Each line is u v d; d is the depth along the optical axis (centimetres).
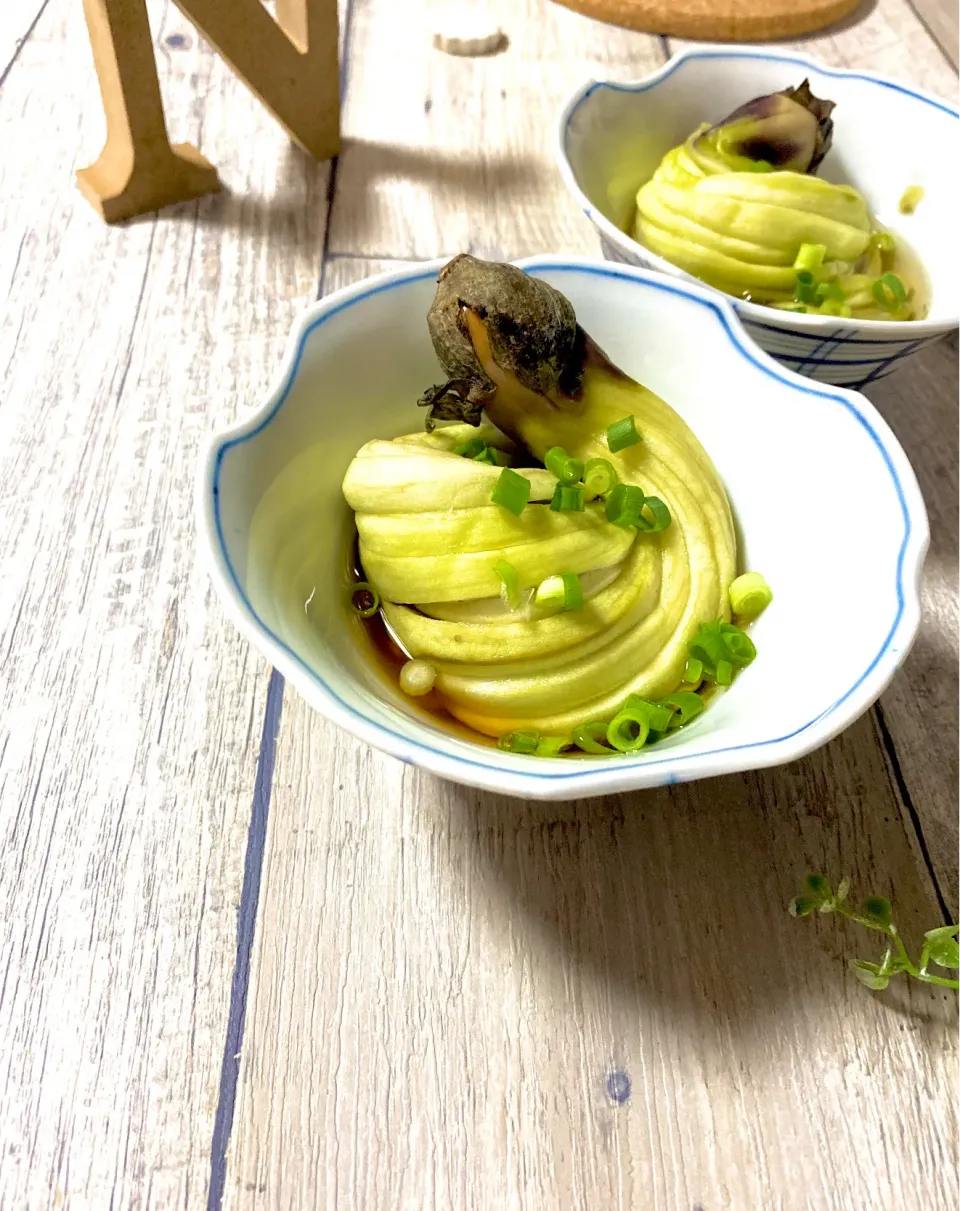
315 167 30
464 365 17
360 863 17
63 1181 14
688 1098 15
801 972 16
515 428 18
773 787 18
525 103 34
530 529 17
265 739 18
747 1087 15
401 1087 15
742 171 25
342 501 19
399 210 29
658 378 19
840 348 21
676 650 17
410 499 17
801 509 18
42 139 31
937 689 20
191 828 17
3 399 24
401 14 37
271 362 25
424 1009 15
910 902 17
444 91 34
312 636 16
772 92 27
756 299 25
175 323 26
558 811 18
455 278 17
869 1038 15
